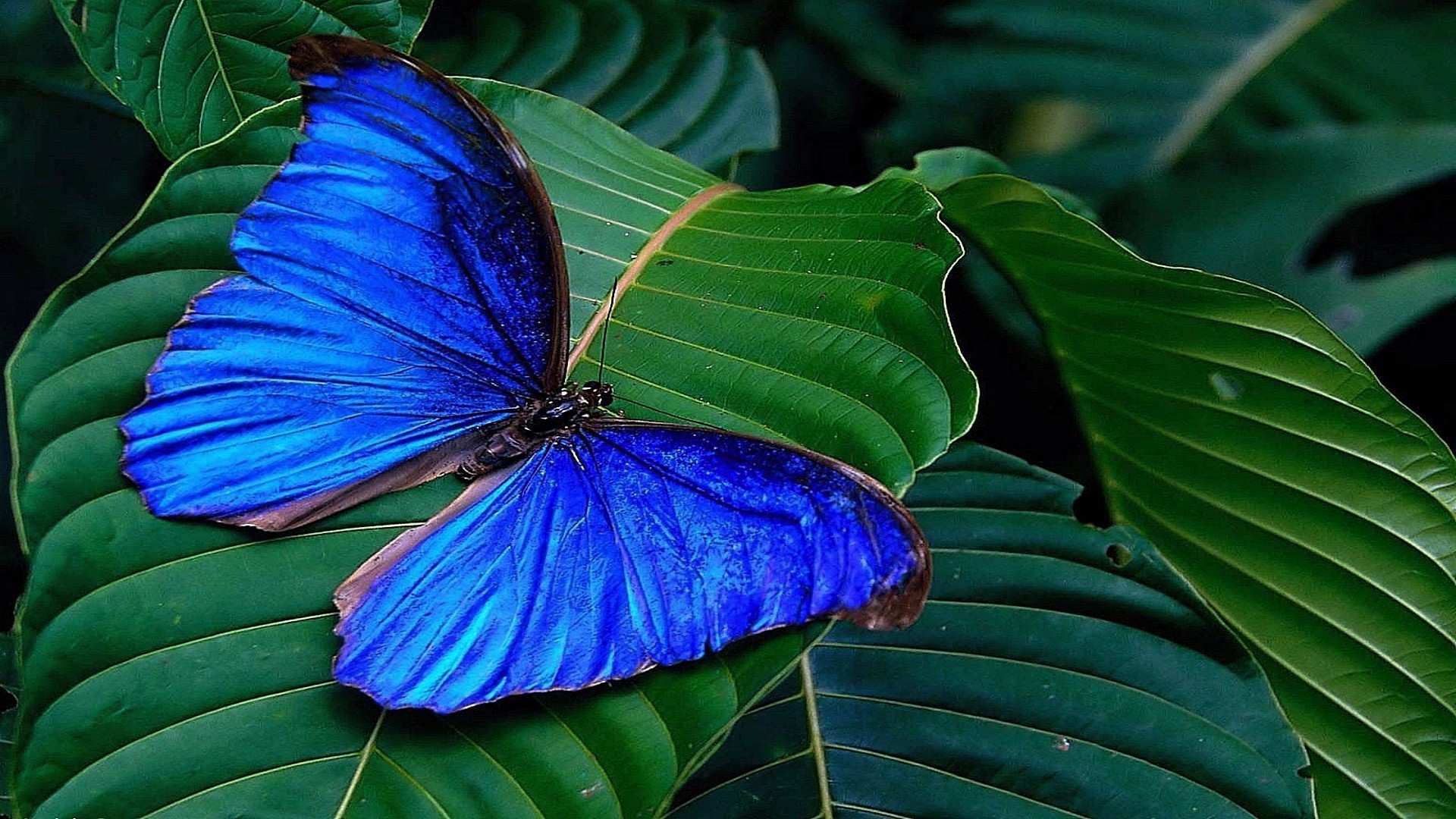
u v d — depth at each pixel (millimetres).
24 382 688
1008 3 1069
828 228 730
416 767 686
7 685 754
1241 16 1039
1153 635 747
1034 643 747
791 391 709
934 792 740
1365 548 751
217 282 698
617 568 697
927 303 706
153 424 692
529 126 750
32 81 803
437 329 713
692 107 822
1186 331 747
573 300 731
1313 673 766
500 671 688
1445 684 754
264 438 700
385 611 688
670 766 685
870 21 1122
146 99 722
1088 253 743
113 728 679
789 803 740
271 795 681
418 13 729
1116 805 737
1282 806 735
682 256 738
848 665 748
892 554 682
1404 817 765
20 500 683
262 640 691
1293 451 750
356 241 704
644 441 706
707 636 691
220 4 719
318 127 694
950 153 785
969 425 693
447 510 702
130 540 689
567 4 833
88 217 1109
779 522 692
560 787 686
